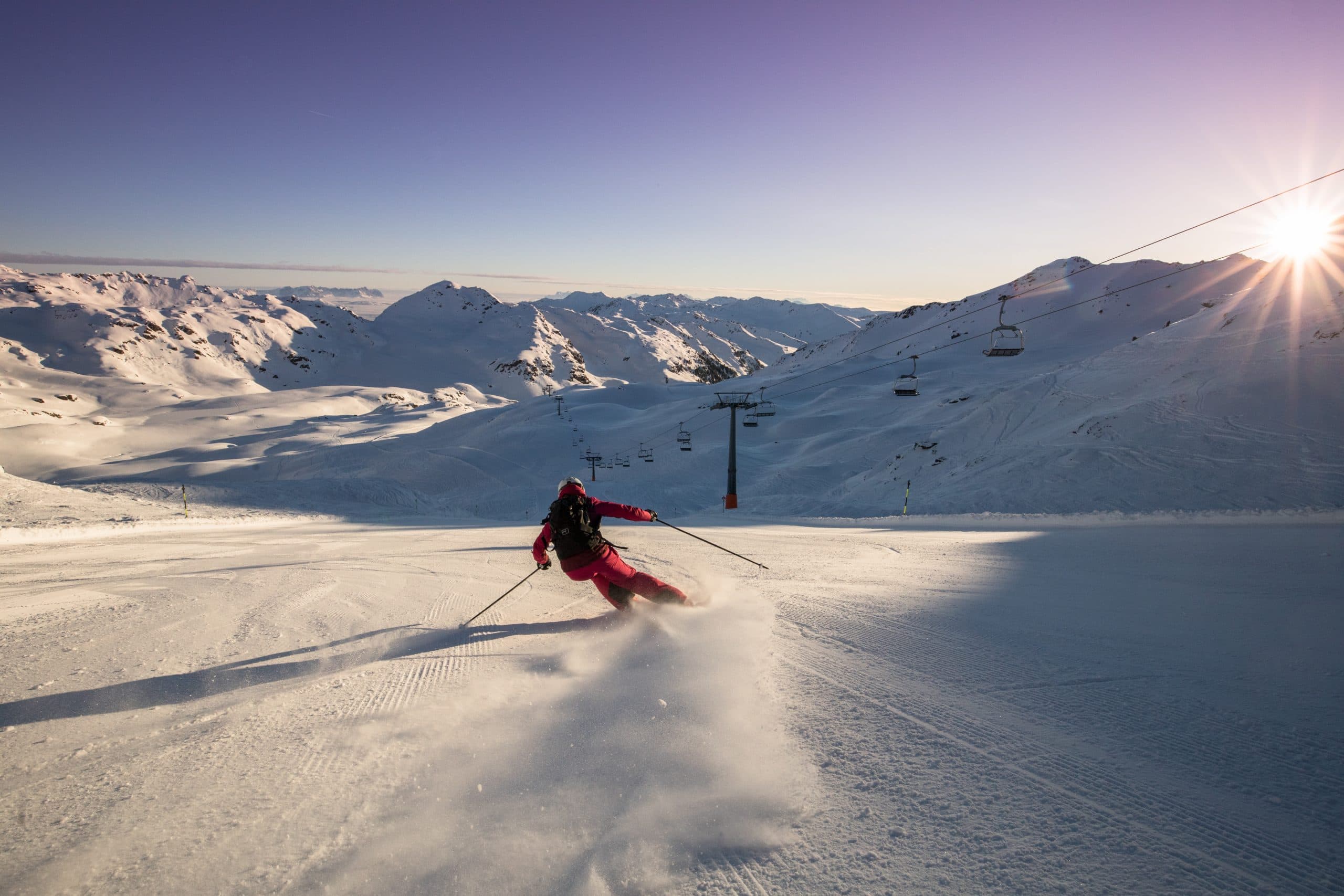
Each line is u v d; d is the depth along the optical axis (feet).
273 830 7.34
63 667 14.12
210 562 32.89
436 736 9.75
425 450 272.31
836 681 11.41
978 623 15.14
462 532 57.62
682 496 162.09
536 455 284.00
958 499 84.94
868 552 30.40
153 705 11.68
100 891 6.29
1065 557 25.82
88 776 8.90
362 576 26.53
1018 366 428.15
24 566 32.86
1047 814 7.05
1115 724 9.21
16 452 507.71
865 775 8.11
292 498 104.47
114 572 29.81
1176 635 13.55
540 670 12.76
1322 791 7.22
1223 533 32.99
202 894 6.20
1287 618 14.61
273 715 10.91
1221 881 5.83
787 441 249.75
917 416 203.00
